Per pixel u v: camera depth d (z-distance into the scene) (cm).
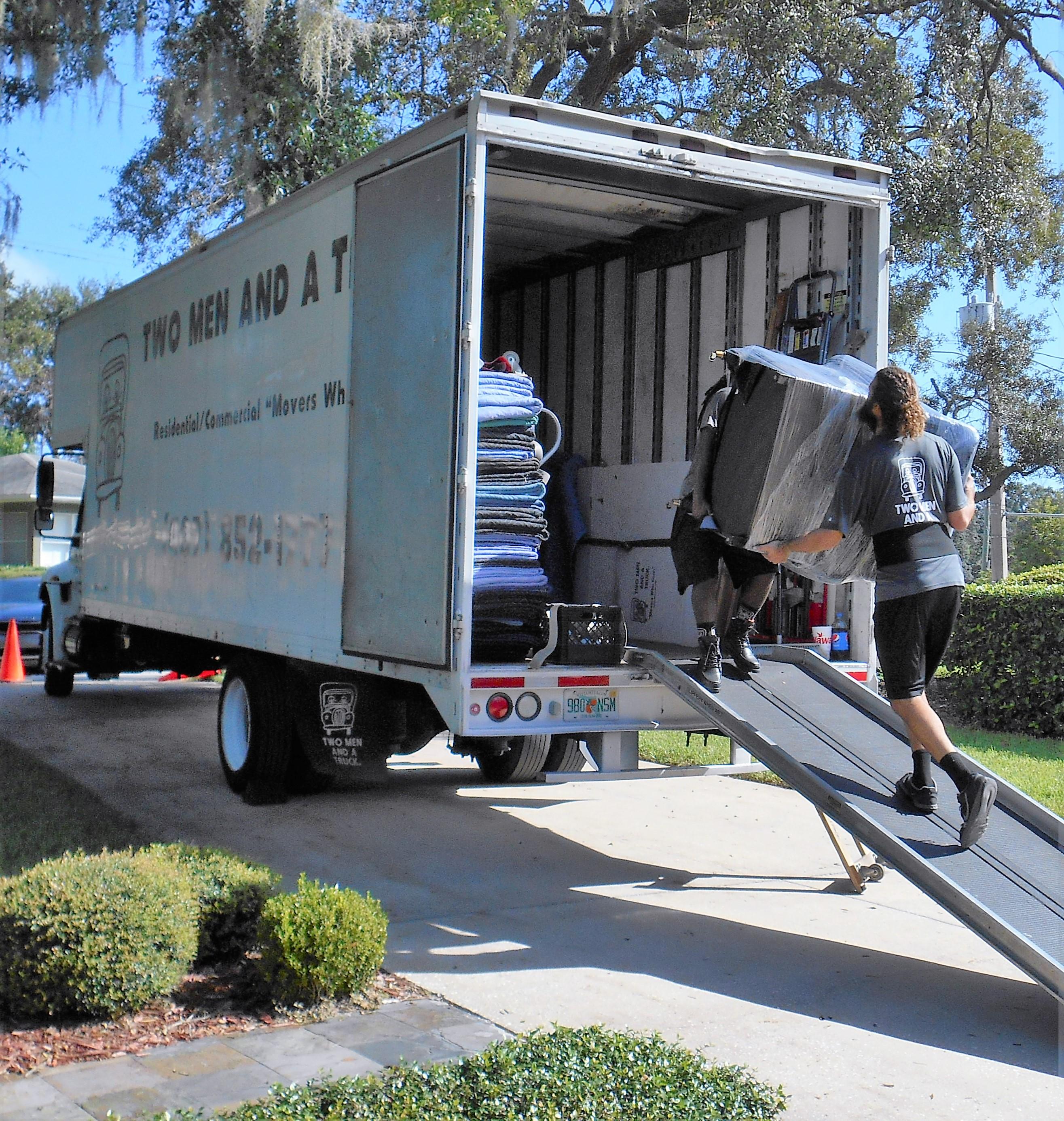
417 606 540
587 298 841
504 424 573
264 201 1416
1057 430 2000
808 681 611
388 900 562
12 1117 324
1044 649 1002
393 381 571
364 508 592
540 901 565
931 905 566
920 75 1488
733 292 721
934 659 491
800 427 520
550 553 802
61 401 1166
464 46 1561
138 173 1659
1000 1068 383
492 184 671
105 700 1241
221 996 421
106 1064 361
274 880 473
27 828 650
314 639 643
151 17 1358
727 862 641
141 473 935
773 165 598
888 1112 349
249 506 734
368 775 702
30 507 3391
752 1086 329
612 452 811
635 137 560
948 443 501
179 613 848
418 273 553
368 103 1502
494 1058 330
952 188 1389
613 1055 334
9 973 391
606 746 550
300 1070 358
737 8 1373
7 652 1441
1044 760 898
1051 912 434
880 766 526
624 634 557
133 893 407
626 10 1405
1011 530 3634
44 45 1312
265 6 1220
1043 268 1834
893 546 482
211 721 1100
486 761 808
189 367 841
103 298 1045
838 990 452
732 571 585
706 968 473
